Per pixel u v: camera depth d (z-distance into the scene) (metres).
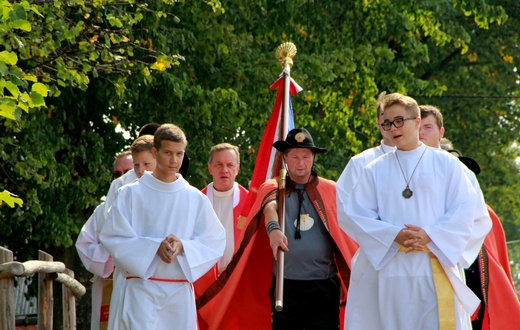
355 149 23.47
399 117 7.72
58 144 17.02
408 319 7.63
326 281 8.93
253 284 9.62
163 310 8.10
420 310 7.64
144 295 8.05
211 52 18.81
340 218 8.08
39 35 12.66
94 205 17.73
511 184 32.50
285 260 8.91
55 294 19.28
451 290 7.59
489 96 29.50
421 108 9.29
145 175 8.24
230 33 19.23
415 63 22.95
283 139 10.21
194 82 18.77
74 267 19.83
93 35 14.31
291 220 9.02
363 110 22.89
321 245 8.94
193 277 8.08
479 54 29.88
